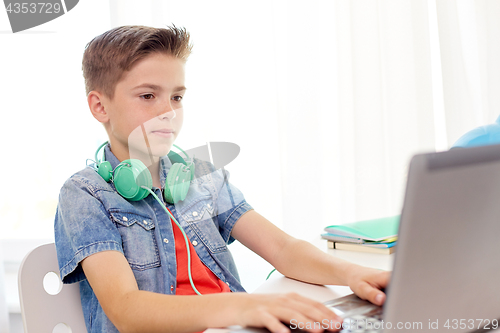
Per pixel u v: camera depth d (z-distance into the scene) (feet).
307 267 2.34
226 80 5.08
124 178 2.57
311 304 1.64
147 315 1.89
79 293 2.62
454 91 5.47
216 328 1.71
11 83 5.30
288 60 5.23
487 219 1.13
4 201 5.39
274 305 1.61
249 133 5.04
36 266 2.44
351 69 5.35
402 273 1.06
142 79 2.57
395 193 5.45
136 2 4.99
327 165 5.57
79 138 5.34
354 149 5.37
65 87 5.31
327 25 5.49
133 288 2.12
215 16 5.10
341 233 3.08
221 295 1.83
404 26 5.41
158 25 4.97
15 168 5.38
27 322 2.34
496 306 1.24
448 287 1.13
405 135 5.47
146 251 2.62
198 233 2.89
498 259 1.19
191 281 2.52
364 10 5.28
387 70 5.45
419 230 1.04
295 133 5.25
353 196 5.39
